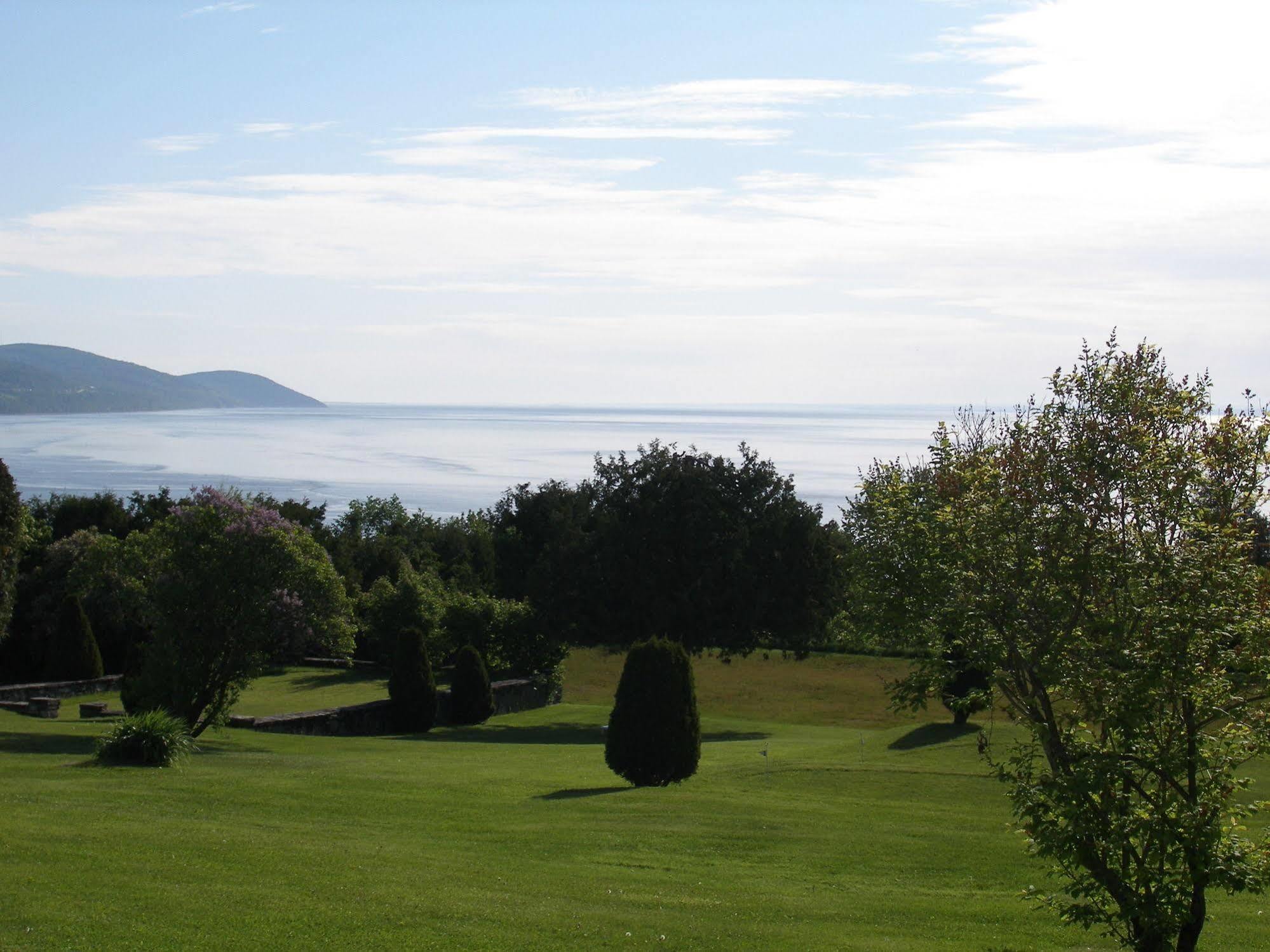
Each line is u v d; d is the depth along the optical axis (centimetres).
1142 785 1062
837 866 1573
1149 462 1052
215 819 1608
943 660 1159
